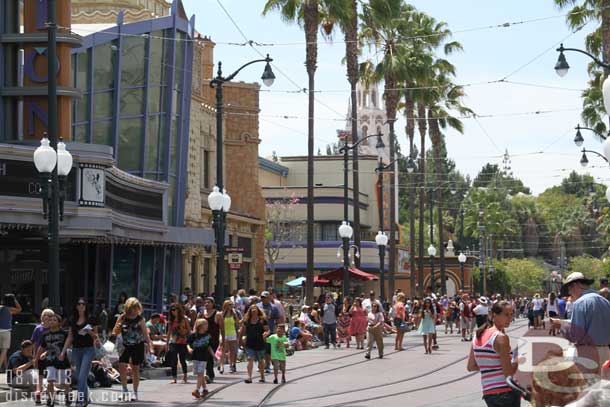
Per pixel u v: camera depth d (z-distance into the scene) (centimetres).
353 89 5150
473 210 11900
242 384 2303
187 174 4641
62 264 3616
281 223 8000
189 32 4375
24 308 3438
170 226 3975
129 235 3522
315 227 8206
